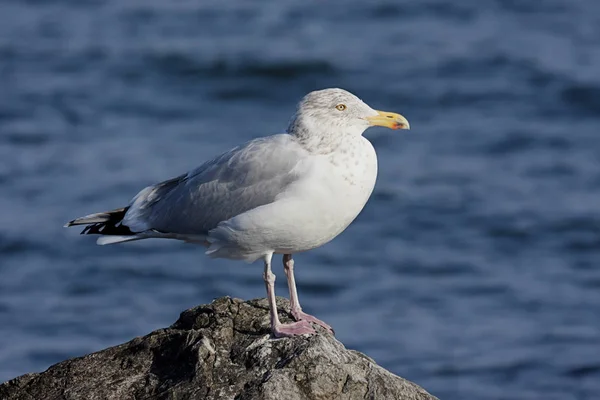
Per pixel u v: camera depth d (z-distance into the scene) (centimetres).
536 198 2120
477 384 1482
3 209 2069
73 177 2200
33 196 2122
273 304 853
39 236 1961
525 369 1520
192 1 3422
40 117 2552
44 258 1903
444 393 1459
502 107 2584
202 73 2819
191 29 3148
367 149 871
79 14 3325
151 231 911
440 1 3353
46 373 847
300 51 2934
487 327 1652
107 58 2920
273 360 813
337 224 866
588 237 1959
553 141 2394
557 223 2016
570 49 2942
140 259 1914
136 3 3409
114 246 1953
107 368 844
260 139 888
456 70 2802
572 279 1817
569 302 1730
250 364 815
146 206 927
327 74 2775
